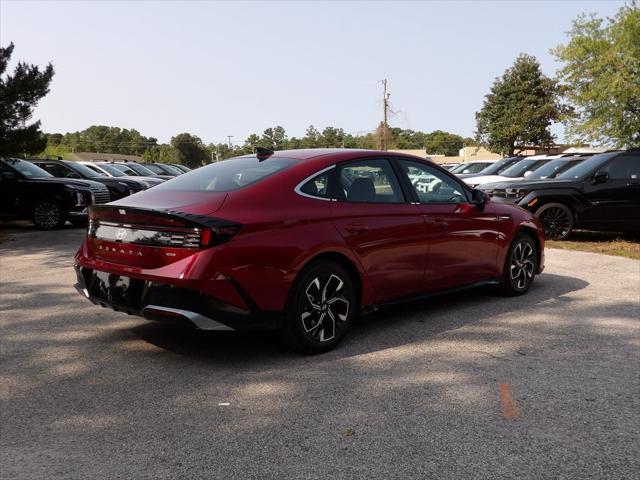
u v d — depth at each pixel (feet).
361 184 15.78
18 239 37.40
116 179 53.21
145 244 13.24
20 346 15.12
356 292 15.49
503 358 14.19
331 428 10.48
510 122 177.78
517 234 20.34
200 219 12.60
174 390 12.23
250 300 13.05
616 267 27.04
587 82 97.91
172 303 12.67
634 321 17.49
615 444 9.90
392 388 12.30
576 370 13.37
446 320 17.63
